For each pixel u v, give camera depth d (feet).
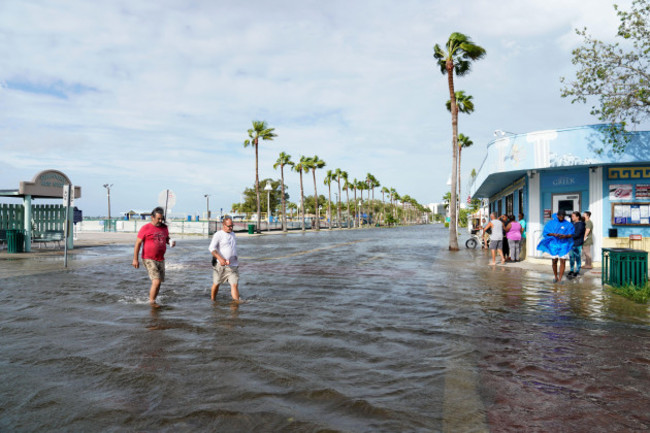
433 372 13.64
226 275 25.82
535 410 10.91
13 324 19.81
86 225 180.75
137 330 18.72
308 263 48.80
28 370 13.70
